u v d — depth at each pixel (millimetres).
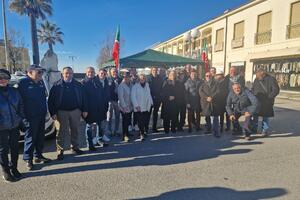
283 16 17344
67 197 3459
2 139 3926
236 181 3936
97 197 3455
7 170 3996
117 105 6781
